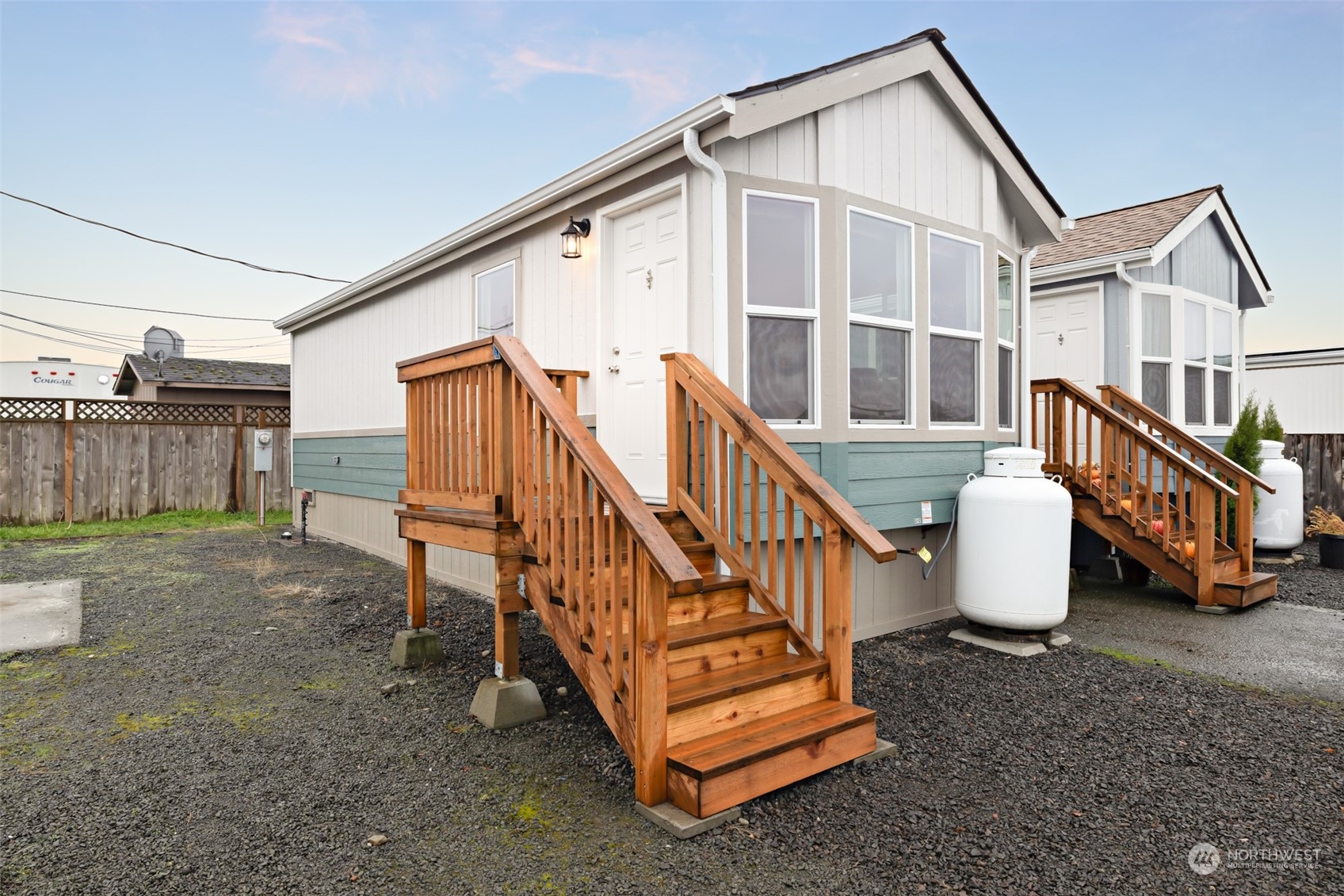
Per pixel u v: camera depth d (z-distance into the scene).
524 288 5.98
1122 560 7.16
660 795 2.69
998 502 4.88
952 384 5.71
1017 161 6.25
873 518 5.03
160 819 2.61
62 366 23.28
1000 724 3.59
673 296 4.62
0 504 10.20
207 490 11.81
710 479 4.02
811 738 2.90
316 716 3.63
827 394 4.73
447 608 5.83
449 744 3.30
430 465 4.35
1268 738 3.42
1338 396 13.77
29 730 3.43
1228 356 10.02
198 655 4.59
